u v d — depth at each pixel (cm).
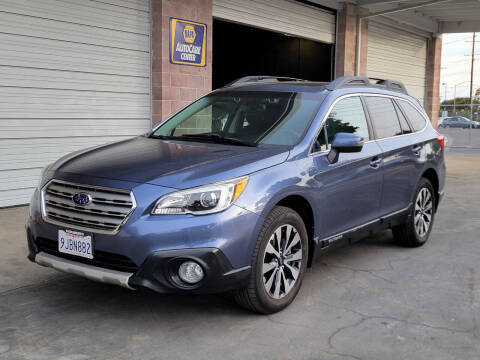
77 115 756
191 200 322
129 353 308
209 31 925
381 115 512
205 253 317
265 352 313
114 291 406
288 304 379
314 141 408
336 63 1337
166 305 381
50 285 417
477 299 411
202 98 504
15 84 680
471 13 1566
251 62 1717
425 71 1775
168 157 370
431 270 484
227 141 417
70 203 344
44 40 704
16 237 552
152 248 315
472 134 3638
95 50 768
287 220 367
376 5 1355
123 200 326
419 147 549
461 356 313
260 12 1078
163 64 845
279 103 450
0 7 654
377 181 475
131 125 835
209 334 336
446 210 791
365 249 553
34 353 306
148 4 836
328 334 339
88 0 750
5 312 364
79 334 332
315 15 1246
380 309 385
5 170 683
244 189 338
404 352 316
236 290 348
